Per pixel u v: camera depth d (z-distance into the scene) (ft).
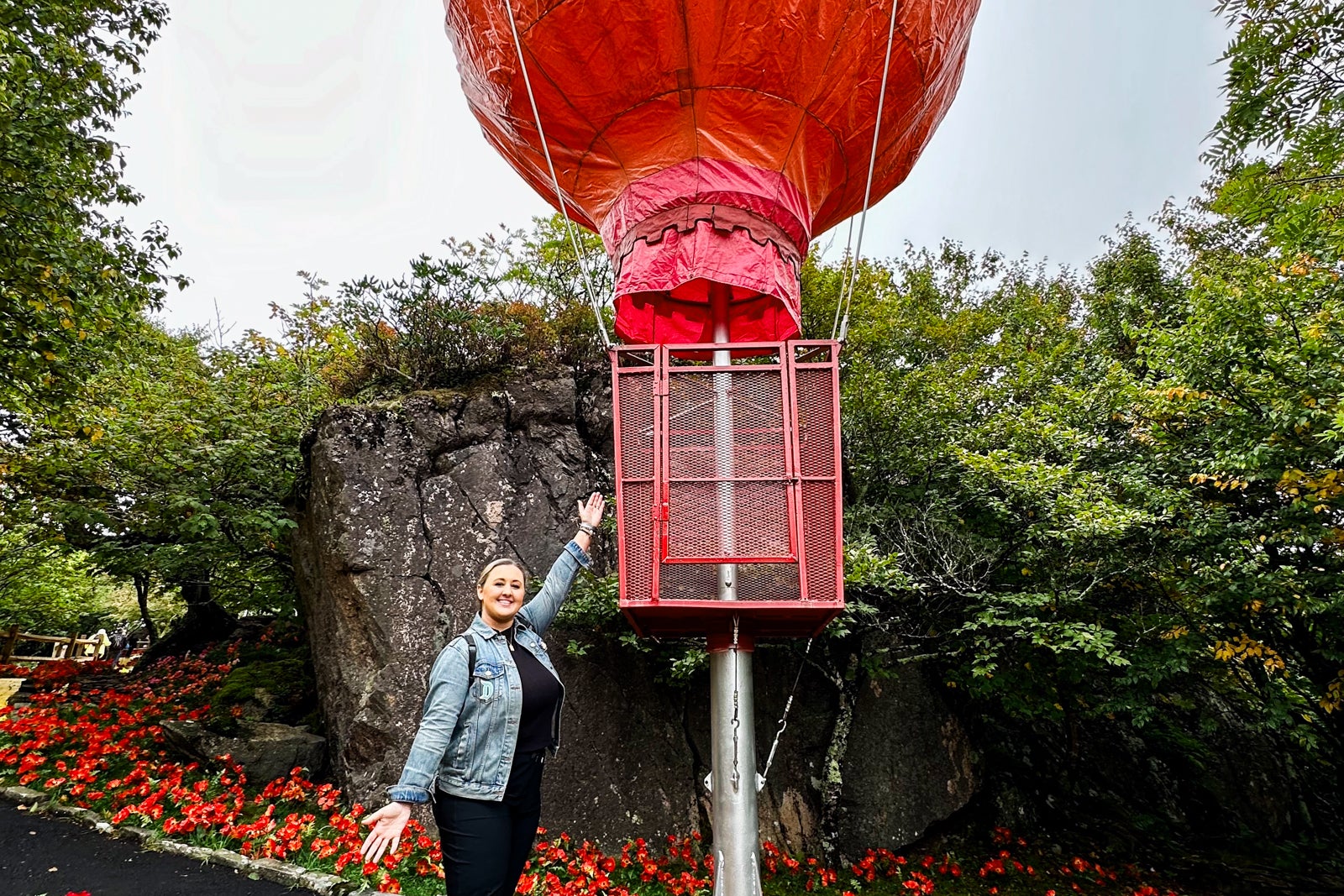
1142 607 25.72
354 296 29.04
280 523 29.94
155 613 64.80
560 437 27.78
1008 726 31.89
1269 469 21.40
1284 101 16.55
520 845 9.59
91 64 30.94
